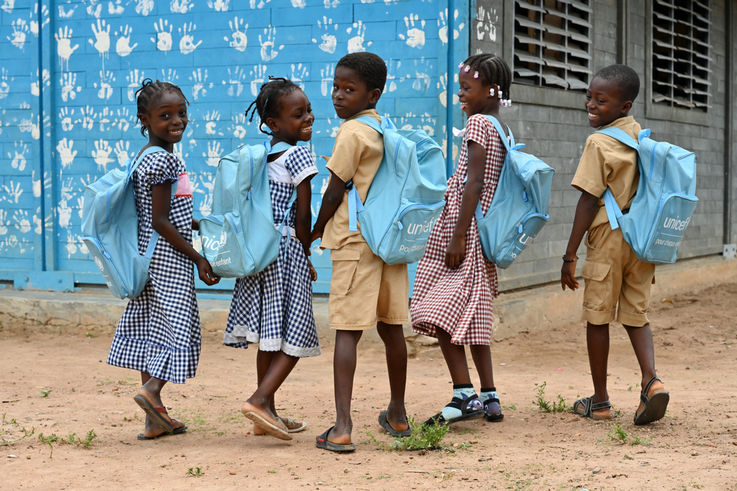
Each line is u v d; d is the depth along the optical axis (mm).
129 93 7859
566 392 5516
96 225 4246
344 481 3629
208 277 4316
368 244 4102
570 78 8133
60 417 4859
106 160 7973
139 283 4258
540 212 4652
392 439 4352
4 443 4258
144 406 4230
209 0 7539
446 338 4570
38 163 8117
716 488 3420
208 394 5516
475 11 6715
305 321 4211
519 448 4172
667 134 10039
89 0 7930
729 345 7340
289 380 5965
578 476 3633
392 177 4125
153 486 3568
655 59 9820
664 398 4430
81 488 3545
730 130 11516
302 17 7242
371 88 4258
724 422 4602
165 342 4301
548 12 7637
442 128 6754
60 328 7809
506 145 4645
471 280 4535
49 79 8047
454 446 4223
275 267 4195
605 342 4730
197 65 7613
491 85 4730
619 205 4586
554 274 8156
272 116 4312
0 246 8367
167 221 4242
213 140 7598
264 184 4215
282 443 4309
